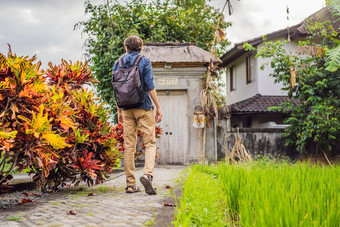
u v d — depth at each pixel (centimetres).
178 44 1054
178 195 371
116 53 1149
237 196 251
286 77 1034
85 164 402
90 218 265
